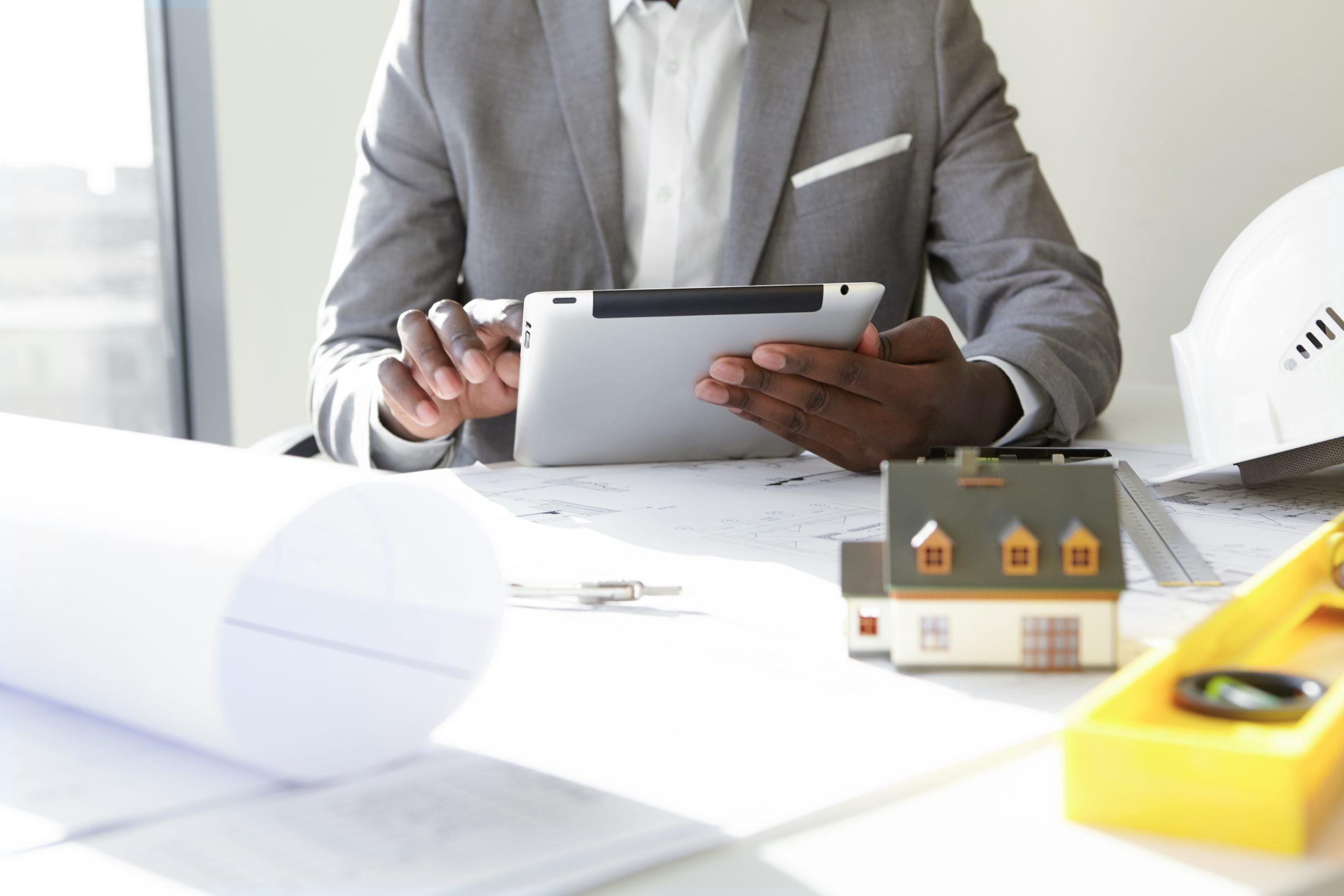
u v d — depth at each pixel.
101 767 0.33
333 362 1.16
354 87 2.38
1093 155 2.04
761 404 0.84
